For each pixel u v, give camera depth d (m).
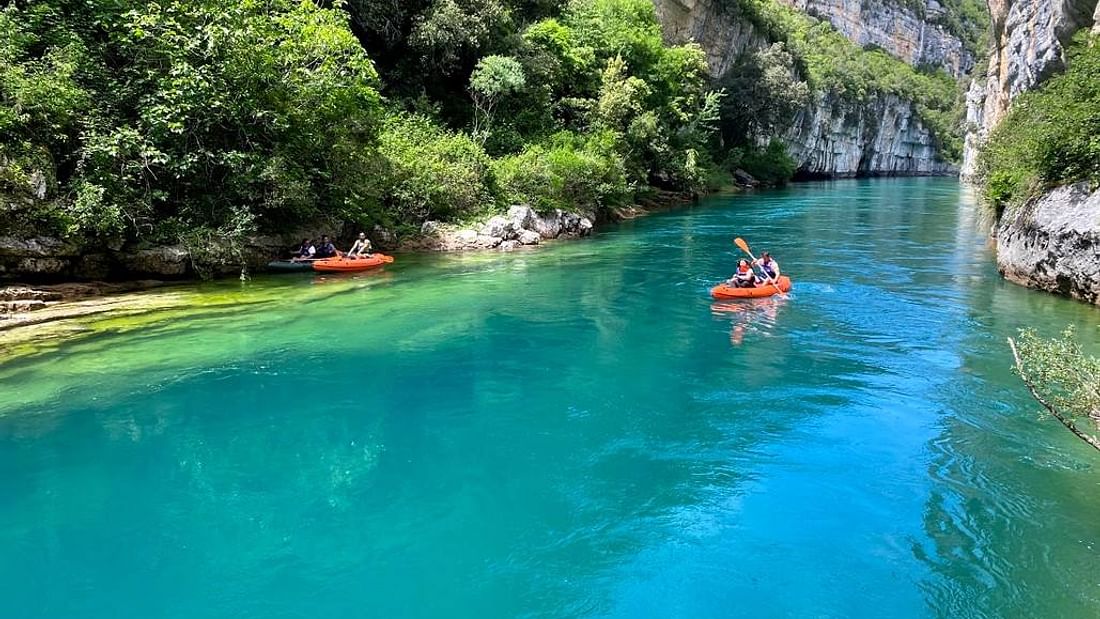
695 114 44.06
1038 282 13.68
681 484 6.30
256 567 5.07
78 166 12.93
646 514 5.81
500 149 26.55
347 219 18.88
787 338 10.87
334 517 5.73
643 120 33.03
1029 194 14.52
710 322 11.84
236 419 7.65
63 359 9.42
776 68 52.78
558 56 32.53
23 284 12.34
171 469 6.52
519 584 4.91
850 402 8.20
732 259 18.52
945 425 7.52
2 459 6.66
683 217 30.08
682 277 15.95
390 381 8.88
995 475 6.38
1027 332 5.60
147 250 13.88
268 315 12.00
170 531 5.52
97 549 5.27
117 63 14.95
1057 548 5.22
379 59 27.27
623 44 36.59
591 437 7.28
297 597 4.75
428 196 20.58
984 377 8.98
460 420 7.70
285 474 6.46
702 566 5.09
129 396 8.23
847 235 23.66
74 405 7.93
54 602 4.66
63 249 12.47
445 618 4.55
